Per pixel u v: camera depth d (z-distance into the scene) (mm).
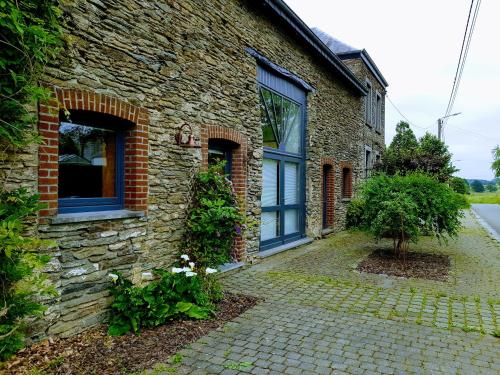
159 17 4504
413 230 6543
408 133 28422
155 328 3664
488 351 3287
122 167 4289
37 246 3018
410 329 3764
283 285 5320
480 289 5176
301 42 8430
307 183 9305
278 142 8031
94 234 3711
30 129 3088
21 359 2959
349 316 4113
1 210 2578
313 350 3273
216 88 5613
